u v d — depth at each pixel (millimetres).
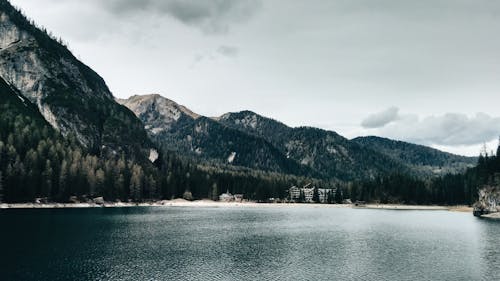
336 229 130250
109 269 66000
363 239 106125
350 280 62281
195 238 103438
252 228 130250
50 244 85438
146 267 68500
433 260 77188
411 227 138250
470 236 113125
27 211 155500
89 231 107062
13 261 68688
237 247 91000
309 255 82250
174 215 172375
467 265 72688
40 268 64750
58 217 137500
